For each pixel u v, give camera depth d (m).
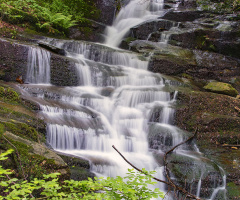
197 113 8.19
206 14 14.56
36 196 3.77
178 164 6.12
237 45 11.95
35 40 10.41
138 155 6.55
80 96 7.96
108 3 16.14
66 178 4.33
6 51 8.15
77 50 10.91
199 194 5.66
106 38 14.81
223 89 9.66
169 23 14.01
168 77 10.45
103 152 6.39
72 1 14.86
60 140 6.04
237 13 13.92
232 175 5.95
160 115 8.00
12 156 4.00
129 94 8.70
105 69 9.91
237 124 7.82
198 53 12.36
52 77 8.80
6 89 6.49
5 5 10.75
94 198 2.65
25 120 5.69
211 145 7.33
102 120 7.23
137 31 13.72
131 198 2.79
